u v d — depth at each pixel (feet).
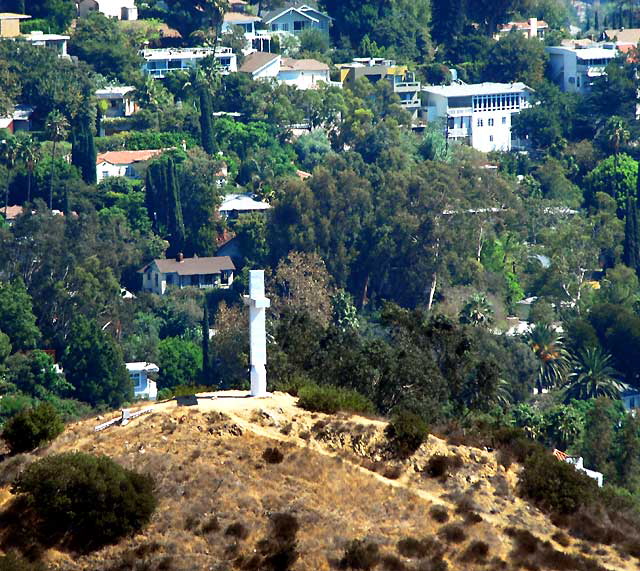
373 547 396.98
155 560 393.70
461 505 419.95
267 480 417.69
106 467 403.54
